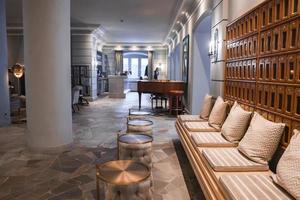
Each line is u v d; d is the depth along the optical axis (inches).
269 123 103.3
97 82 602.9
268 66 113.8
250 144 105.7
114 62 721.6
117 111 369.4
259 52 122.6
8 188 124.6
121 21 425.7
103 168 88.5
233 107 148.2
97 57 596.7
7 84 269.4
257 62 124.6
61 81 180.7
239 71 149.0
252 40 130.7
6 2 313.4
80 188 124.6
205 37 310.5
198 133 148.2
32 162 159.2
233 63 159.8
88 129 252.4
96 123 283.0
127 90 705.6
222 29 178.9
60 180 133.6
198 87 313.3
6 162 159.2
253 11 129.5
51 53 174.6
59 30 177.2
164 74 725.9
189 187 127.3
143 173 84.5
